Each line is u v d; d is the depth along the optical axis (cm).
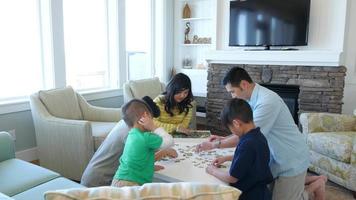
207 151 192
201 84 512
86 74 422
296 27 410
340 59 385
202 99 532
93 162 196
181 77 239
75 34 402
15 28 338
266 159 149
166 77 529
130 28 479
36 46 357
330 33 397
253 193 148
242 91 176
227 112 151
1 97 333
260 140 148
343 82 390
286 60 414
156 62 525
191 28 537
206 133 231
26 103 339
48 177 188
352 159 256
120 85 456
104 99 434
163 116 244
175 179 152
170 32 527
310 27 411
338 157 267
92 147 277
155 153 170
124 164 155
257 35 439
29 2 346
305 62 404
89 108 347
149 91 411
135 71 492
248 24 443
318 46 409
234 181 145
